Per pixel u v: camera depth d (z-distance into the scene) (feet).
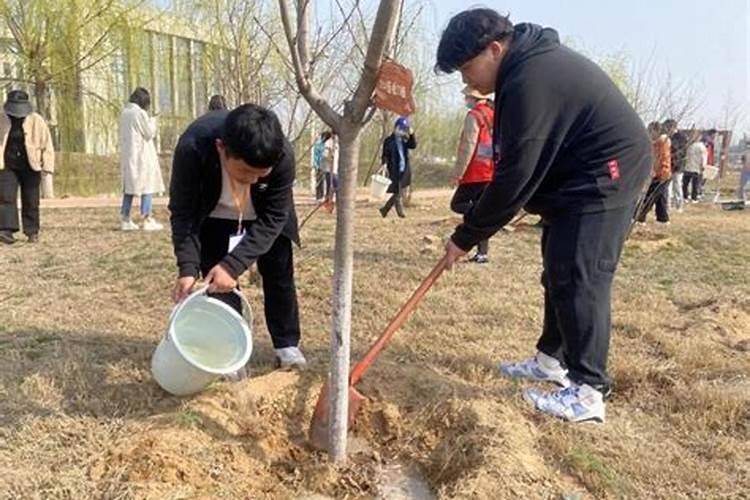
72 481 7.48
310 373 10.36
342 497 8.02
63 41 44.60
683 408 9.94
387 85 7.09
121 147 26.45
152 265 18.70
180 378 9.16
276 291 10.78
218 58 20.76
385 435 9.39
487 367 11.43
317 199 43.32
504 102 8.44
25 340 12.04
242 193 9.41
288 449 8.91
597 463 8.14
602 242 8.86
